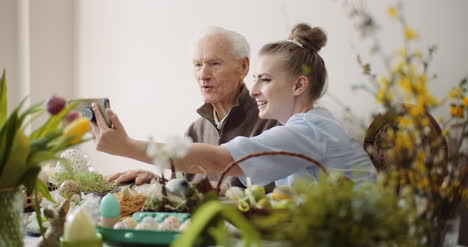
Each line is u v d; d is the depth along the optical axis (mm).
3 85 1017
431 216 907
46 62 4168
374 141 1787
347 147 1792
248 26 2789
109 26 3900
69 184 1606
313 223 756
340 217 758
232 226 1171
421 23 2002
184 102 3260
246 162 1678
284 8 2564
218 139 2416
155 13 3467
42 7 4125
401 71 875
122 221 1139
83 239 999
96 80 4062
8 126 959
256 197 1194
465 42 1880
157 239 1070
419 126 886
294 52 1825
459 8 1896
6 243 971
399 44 2047
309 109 1862
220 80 2387
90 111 1515
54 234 1133
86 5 4129
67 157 2014
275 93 1843
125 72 3762
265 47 1884
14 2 4172
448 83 1916
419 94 867
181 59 3266
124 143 1529
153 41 3494
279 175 1725
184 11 3232
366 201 777
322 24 2354
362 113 2150
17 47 4191
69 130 1005
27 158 984
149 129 3561
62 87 4254
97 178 1813
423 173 892
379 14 2113
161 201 1229
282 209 1095
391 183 877
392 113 892
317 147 1739
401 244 783
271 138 1716
